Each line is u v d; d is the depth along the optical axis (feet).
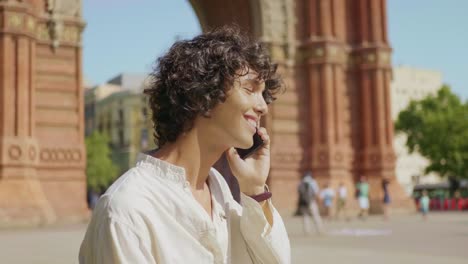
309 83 136.56
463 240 67.51
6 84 98.02
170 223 7.63
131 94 417.69
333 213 130.93
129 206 7.35
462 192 282.15
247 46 8.64
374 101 140.87
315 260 47.26
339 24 140.56
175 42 8.60
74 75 108.88
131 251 7.11
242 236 9.51
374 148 139.95
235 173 9.64
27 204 95.14
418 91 515.09
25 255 50.24
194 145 8.60
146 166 8.13
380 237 73.82
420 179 490.49
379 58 141.28
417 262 45.73
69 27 108.68
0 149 96.27
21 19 99.96
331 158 133.80
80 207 105.29
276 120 133.39
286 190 131.44
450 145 288.92
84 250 7.70
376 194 138.41
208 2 142.51
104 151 364.38
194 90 8.14
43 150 104.17
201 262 7.70
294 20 137.59
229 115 8.45
